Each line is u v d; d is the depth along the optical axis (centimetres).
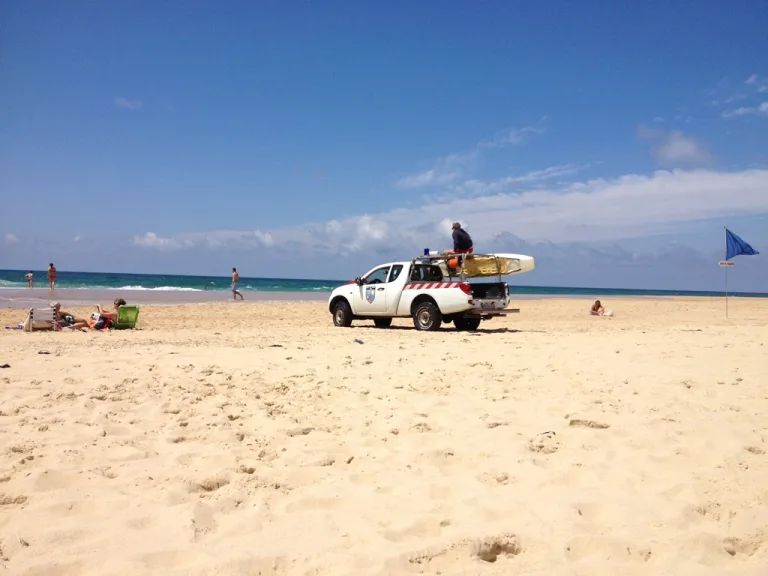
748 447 509
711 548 339
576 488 429
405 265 1695
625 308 3108
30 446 495
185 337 1336
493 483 439
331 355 995
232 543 341
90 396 661
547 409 643
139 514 377
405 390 730
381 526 363
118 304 1608
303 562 319
